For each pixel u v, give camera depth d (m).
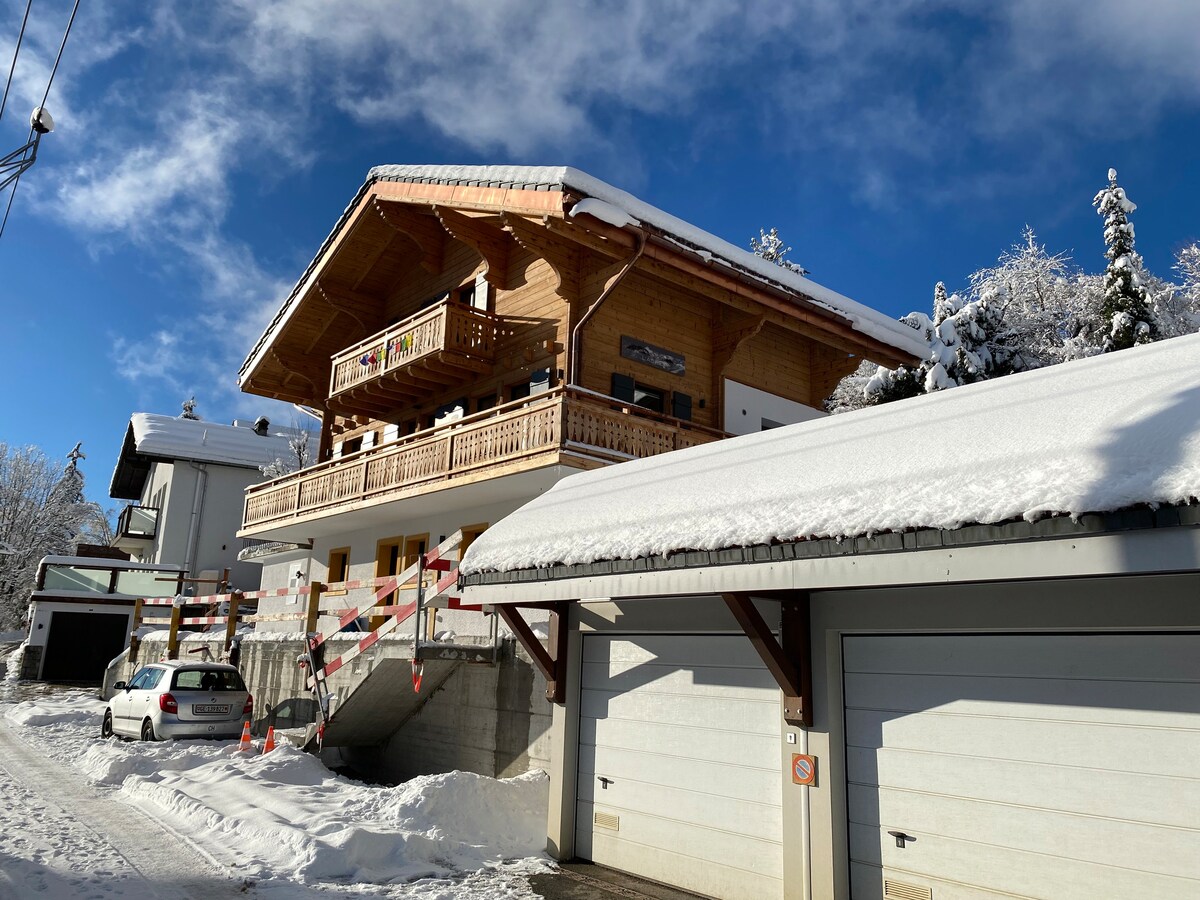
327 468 18.81
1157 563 3.47
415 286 20.27
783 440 6.88
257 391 23.80
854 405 26.09
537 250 14.59
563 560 6.41
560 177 12.95
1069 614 4.68
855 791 5.66
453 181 15.33
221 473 36.06
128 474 44.28
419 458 15.84
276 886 6.27
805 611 6.02
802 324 16.67
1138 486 3.48
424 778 8.72
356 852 6.91
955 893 5.04
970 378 22.39
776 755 6.27
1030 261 25.25
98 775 10.90
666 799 7.05
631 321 15.61
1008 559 3.95
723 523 5.40
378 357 18.02
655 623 7.36
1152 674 4.42
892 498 4.53
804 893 5.76
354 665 11.70
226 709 13.51
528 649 8.14
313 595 13.10
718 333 17.03
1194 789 4.20
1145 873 4.30
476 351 16.45
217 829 7.93
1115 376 4.96
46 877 6.17
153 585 30.72
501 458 13.67
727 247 15.12
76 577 29.42
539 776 9.31
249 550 25.48
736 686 6.66
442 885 6.64
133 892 5.95
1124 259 21.03
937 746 5.28
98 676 28.92
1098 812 4.52
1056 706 4.77
